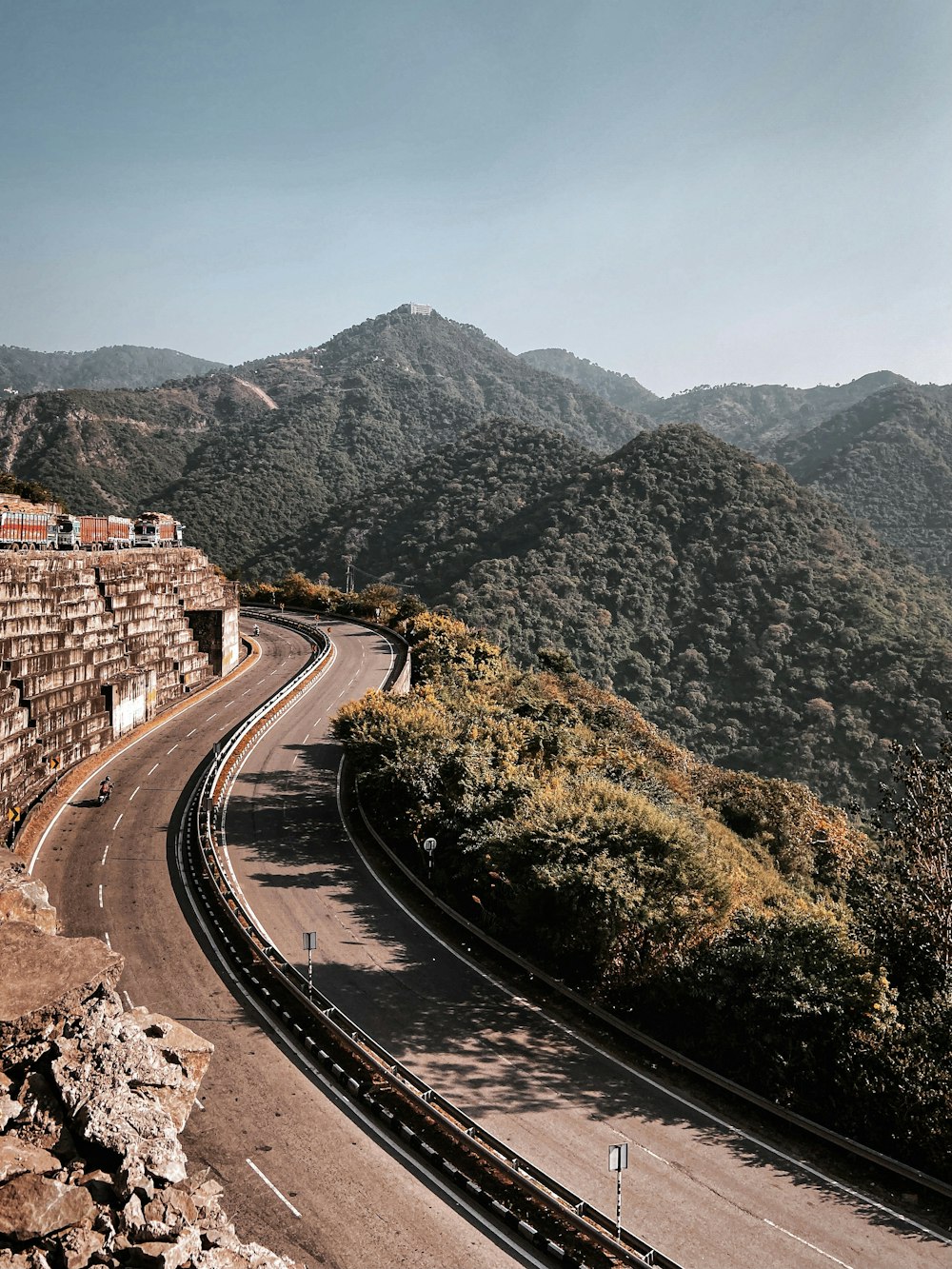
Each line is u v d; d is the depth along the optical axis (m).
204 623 63.91
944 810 24.02
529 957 27.81
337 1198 16.64
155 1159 8.70
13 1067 8.87
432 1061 22.02
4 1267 7.36
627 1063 22.78
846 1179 18.83
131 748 46.78
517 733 42.25
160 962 25.55
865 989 22.06
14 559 40.06
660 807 39.44
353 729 41.91
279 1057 21.33
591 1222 16.48
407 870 33.66
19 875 12.74
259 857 34.41
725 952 24.41
